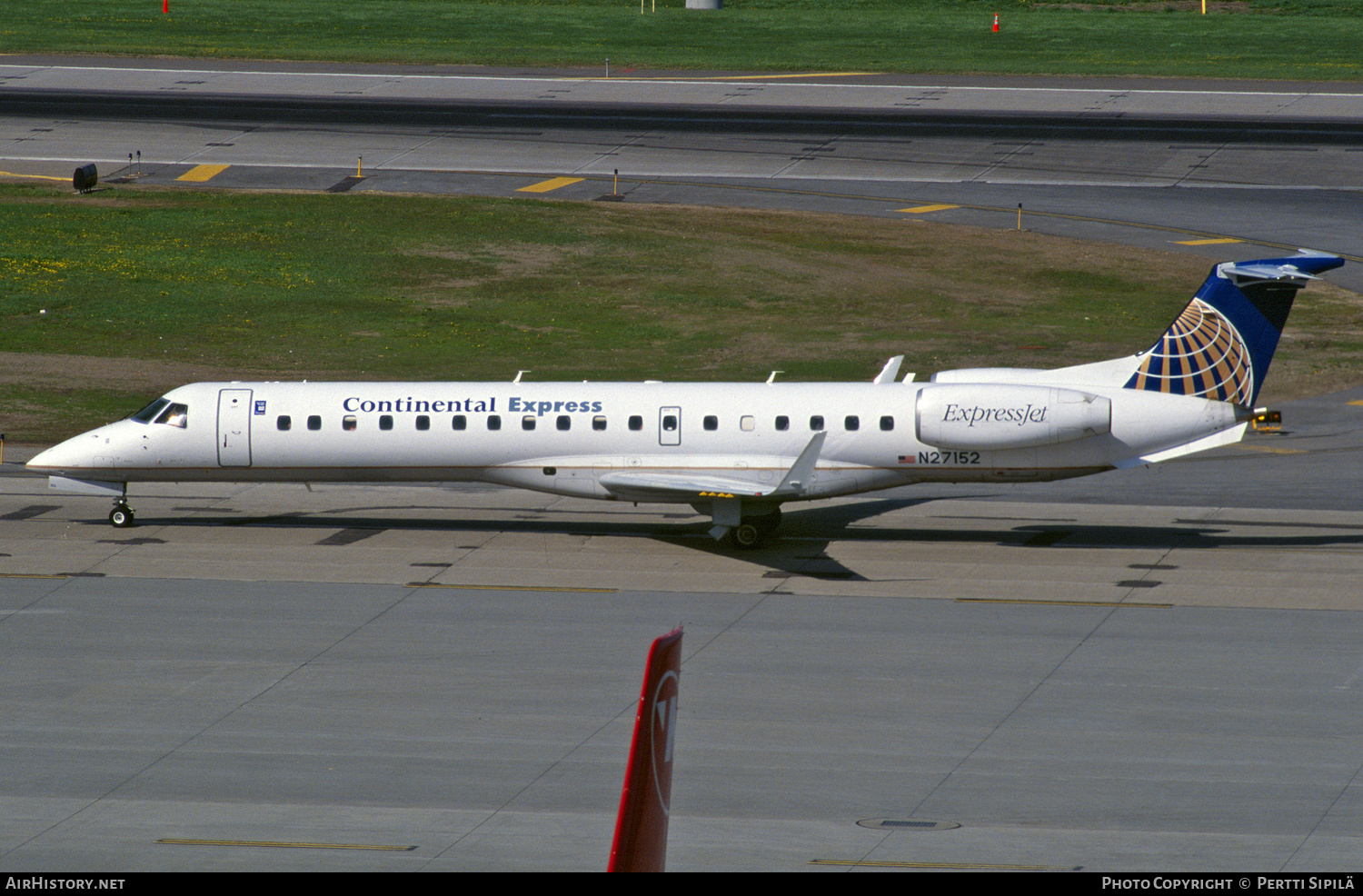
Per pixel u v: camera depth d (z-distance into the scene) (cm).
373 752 9181
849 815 8188
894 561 13588
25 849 7662
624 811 4397
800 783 8662
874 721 9688
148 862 7456
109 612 11950
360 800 8425
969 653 10988
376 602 12294
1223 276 13325
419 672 10631
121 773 8812
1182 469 17300
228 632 11488
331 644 11212
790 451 13725
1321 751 9144
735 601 12350
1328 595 12381
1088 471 13612
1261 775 8769
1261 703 9950
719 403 13850
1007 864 7444
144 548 13925
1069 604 12200
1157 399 13525
